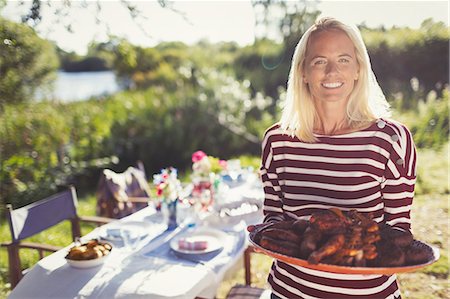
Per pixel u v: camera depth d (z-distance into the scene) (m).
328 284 1.39
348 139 1.42
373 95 1.47
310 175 1.48
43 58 5.41
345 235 1.22
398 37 6.74
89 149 6.77
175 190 2.71
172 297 1.79
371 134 1.40
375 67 6.88
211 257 2.17
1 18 3.16
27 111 5.76
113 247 2.22
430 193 5.10
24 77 5.24
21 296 1.88
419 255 1.19
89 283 1.90
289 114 1.54
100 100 7.84
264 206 1.65
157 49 9.14
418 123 6.22
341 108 1.45
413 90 6.67
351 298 1.38
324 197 1.47
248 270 2.76
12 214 2.67
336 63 1.37
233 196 3.06
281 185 1.57
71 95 7.46
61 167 6.21
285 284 1.50
